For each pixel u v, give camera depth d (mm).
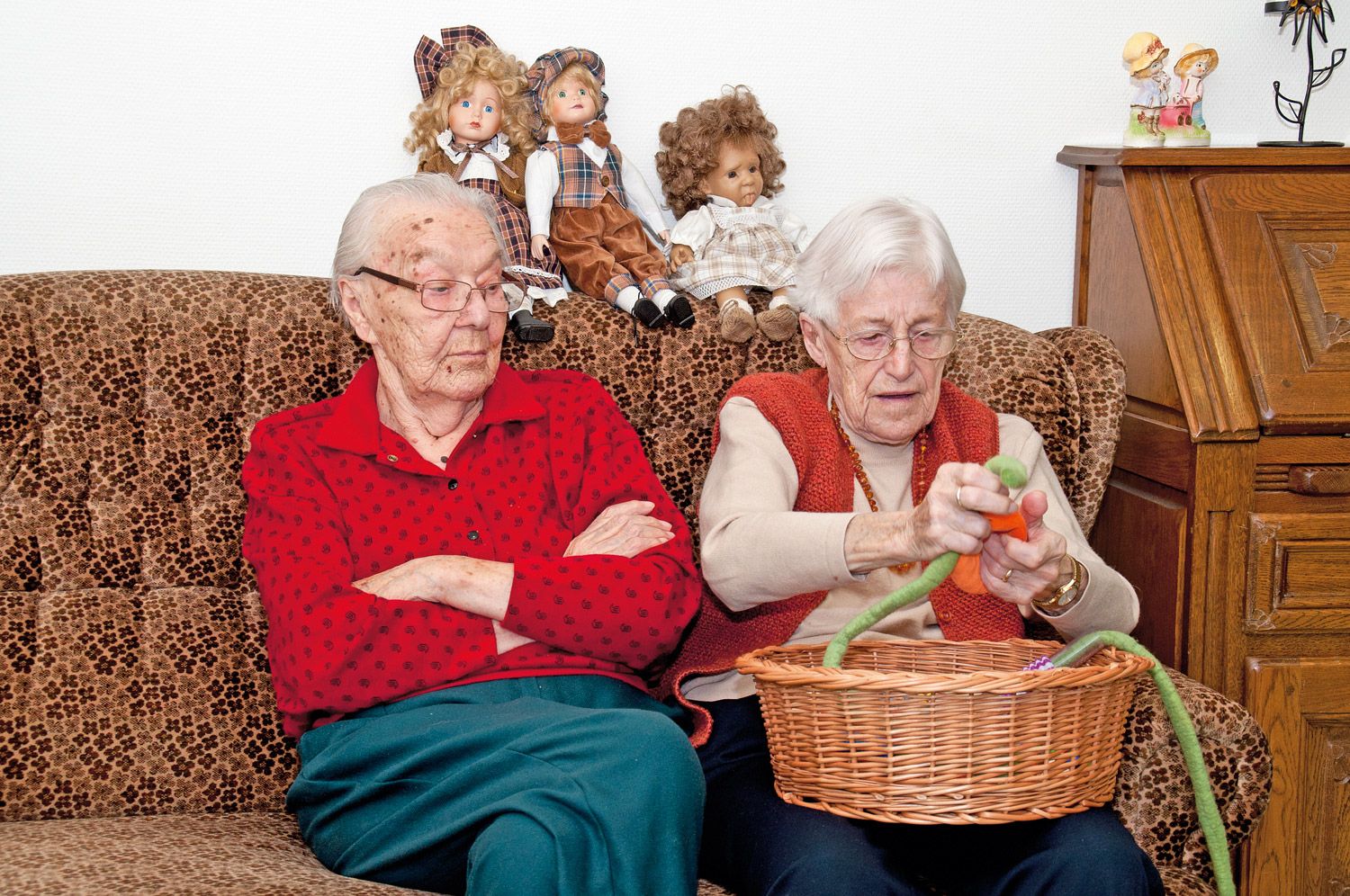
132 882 1255
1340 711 1867
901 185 2277
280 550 1492
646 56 2184
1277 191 1983
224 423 1736
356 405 1581
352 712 1457
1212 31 2289
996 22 2244
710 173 2084
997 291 2336
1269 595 1854
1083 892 1217
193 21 2074
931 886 1377
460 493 1559
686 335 1881
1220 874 1312
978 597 1557
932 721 1194
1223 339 1875
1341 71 2330
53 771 1580
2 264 2098
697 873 1263
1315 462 1848
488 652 1458
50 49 2049
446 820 1271
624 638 1467
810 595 1534
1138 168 2025
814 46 2215
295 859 1412
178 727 1630
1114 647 1353
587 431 1664
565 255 2020
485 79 1987
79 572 1660
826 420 1597
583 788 1210
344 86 2131
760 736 1511
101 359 1699
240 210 2143
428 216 1557
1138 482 2051
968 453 1604
